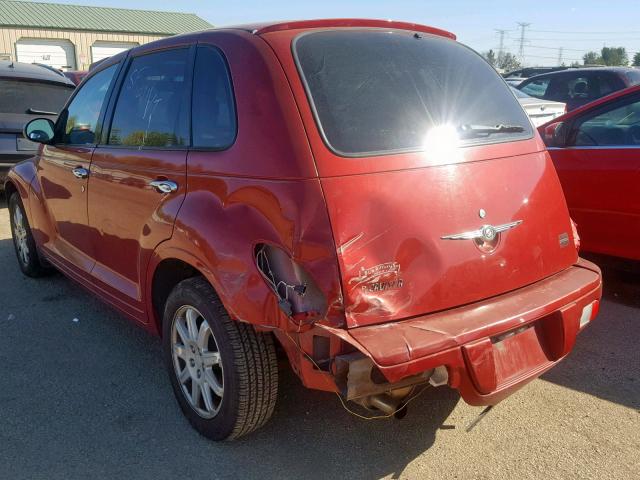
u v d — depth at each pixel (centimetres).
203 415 317
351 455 308
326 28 311
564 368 390
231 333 286
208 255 281
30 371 393
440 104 306
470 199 285
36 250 546
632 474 291
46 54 3606
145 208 341
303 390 365
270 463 302
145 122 361
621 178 478
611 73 1070
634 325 450
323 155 262
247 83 290
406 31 336
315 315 250
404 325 257
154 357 412
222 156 293
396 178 269
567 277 317
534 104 860
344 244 252
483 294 283
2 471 295
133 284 372
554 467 297
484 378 263
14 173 543
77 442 318
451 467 298
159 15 4062
